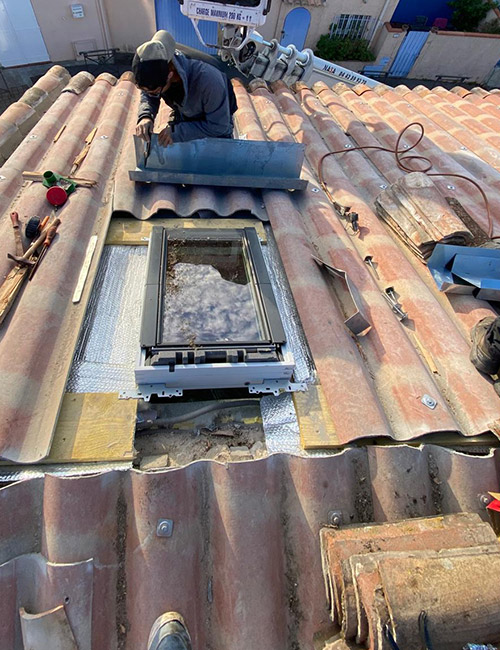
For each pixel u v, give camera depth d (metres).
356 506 1.77
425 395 2.10
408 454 1.83
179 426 2.05
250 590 1.64
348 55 14.56
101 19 12.46
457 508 1.82
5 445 1.69
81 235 2.77
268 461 1.75
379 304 2.57
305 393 2.09
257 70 5.05
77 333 2.19
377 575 1.36
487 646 1.21
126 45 13.48
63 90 4.73
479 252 2.71
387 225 3.36
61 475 1.70
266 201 3.30
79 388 1.99
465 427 2.07
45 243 2.59
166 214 3.08
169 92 2.88
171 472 1.66
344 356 2.21
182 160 3.17
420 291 2.71
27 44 12.42
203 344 2.03
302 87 5.58
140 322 2.32
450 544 1.54
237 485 1.70
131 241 2.81
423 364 2.30
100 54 13.12
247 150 3.15
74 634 1.49
